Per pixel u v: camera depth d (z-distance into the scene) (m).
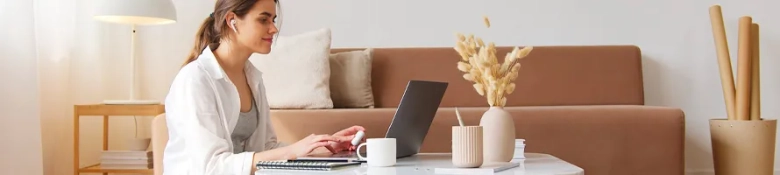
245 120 2.14
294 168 1.68
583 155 2.95
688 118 3.75
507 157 1.92
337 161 1.78
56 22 3.49
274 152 1.80
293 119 2.94
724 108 3.75
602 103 3.58
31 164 3.03
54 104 3.49
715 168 3.25
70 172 3.58
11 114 2.96
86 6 3.62
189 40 3.77
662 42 3.75
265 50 2.07
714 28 3.44
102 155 3.32
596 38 3.75
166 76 3.78
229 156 1.80
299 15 3.76
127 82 3.75
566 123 2.95
